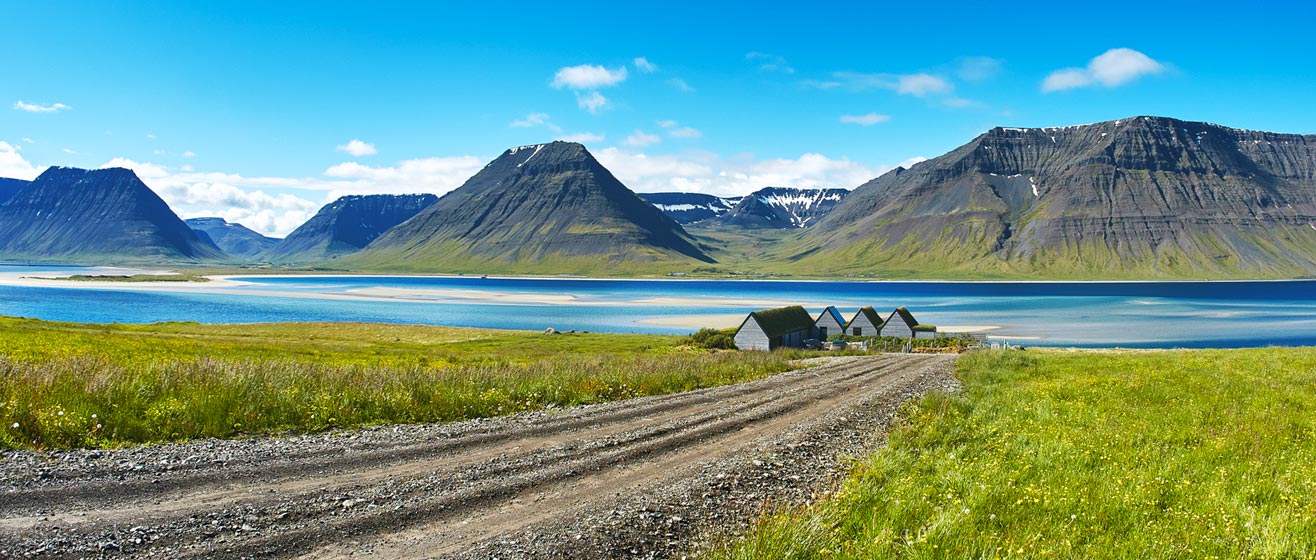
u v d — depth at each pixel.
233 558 10.20
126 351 48.03
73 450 15.27
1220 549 11.20
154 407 18.56
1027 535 11.55
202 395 20.05
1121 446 18.45
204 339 72.69
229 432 17.94
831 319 114.50
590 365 36.78
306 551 10.61
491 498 13.48
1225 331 142.25
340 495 13.16
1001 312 192.00
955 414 24.56
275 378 23.47
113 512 11.70
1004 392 31.09
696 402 26.94
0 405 16.75
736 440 19.59
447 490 13.80
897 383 35.75
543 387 27.56
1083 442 18.70
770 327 96.12
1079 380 32.59
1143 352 66.56
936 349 93.81
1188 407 24.33
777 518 12.38
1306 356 45.09
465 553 10.79
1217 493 13.81
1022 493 14.01
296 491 13.27
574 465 16.12
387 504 12.83
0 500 11.90
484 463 15.94
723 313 184.25
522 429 20.14
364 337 106.88
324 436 18.09
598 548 11.25
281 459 15.45
